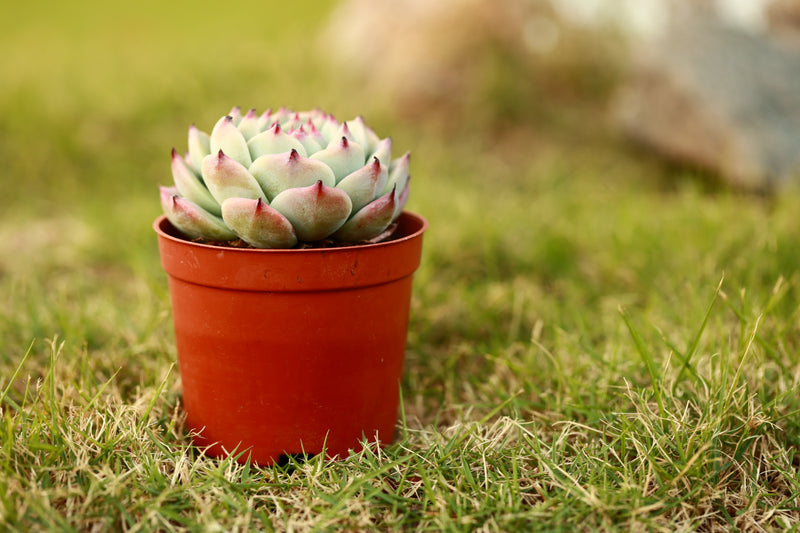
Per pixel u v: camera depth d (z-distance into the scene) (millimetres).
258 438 499
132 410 512
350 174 487
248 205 474
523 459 500
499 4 1175
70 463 481
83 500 470
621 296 649
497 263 704
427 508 479
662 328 590
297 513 473
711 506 479
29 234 787
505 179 1009
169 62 1248
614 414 517
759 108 910
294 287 479
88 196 921
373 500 479
